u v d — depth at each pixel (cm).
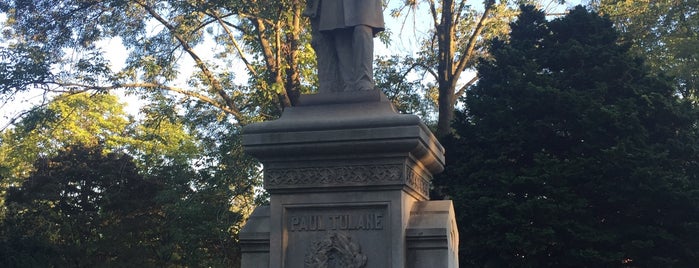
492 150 1848
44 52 1998
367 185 505
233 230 1988
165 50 2139
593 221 1678
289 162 522
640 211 1697
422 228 505
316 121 513
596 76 1861
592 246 1652
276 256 514
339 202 511
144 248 2475
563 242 1639
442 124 2342
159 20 2180
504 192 1736
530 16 2103
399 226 498
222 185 1955
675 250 1684
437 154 568
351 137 504
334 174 513
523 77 1867
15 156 3662
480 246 1695
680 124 1842
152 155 2675
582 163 1689
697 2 2319
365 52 560
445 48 2383
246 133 523
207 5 2023
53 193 2400
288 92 2211
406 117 502
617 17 2414
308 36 2231
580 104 1745
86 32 2048
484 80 2019
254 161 1980
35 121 1995
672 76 1906
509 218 1686
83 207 2466
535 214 1634
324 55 585
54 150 3688
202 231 1905
